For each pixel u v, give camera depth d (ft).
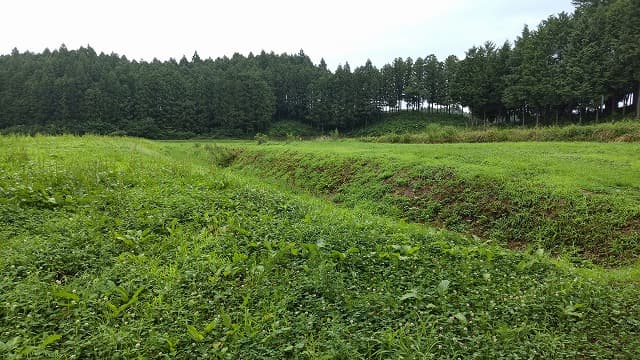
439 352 14.64
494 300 18.11
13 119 198.59
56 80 202.28
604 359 14.56
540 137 74.38
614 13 127.44
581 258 26.84
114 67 248.11
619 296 18.66
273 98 243.40
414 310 16.97
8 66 214.90
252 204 30.14
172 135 212.43
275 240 23.07
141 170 37.86
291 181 60.70
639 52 114.83
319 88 247.70
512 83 155.74
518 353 14.64
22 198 25.75
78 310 15.89
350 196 46.91
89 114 203.21
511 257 23.22
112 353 14.03
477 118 199.82
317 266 20.20
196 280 18.78
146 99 215.51
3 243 20.40
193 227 24.91
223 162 86.17
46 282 17.76
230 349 14.43
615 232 27.73
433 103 253.24
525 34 167.32
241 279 19.39
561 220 30.25
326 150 69.56
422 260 21.52
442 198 39.04
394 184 45.11
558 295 18.37
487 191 36.94
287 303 17.33
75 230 22.49
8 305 15.57
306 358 14.15
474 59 178.81
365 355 14.39
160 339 14.51
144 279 18.45
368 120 249.14
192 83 237.25
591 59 132.26
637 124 66.13
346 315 16.75
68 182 29.91
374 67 255.50
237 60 303.68
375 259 21.29
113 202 27.50
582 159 43.78
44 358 13.39
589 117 153.79
